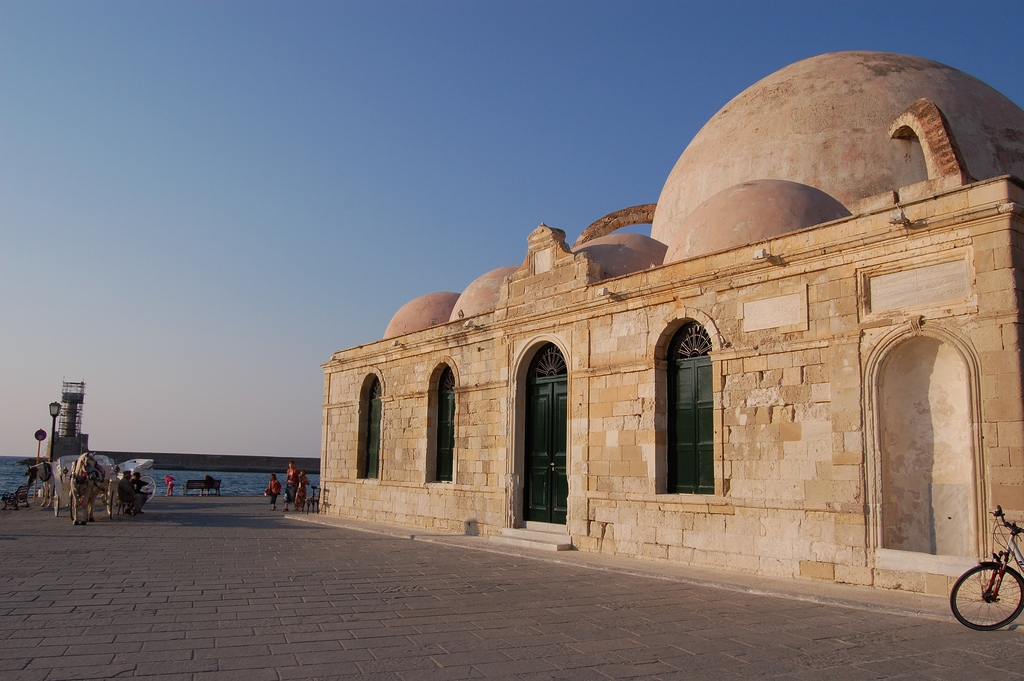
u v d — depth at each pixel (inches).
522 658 283.6
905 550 474.6
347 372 1155.9
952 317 450.9
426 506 923.4
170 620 339.6
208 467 4800.7
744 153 745.0
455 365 903.7
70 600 383.9
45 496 1170.6
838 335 508.4
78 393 3090.6
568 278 748.0
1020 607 346.6
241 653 282.4
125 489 1004.6
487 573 526.9
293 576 484.4
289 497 1224.8
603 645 308.3
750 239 605.3
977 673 275.9
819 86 752.3
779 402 539.8
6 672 251.4
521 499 787.4
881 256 490.3
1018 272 429.7
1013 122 710.5
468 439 867.4
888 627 359.6
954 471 467.2
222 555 589.9
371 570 524.4
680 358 639.8
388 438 1030.4
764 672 272.2
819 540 503.8
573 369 724.0
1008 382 421.1
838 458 499.8
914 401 488.1
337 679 249.8
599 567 571.8
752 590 466.0
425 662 274.2
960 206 451.8
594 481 687.1
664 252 796.0
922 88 716.7
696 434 616.7
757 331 560.7
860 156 684.1
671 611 392.2
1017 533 356.2
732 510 560.7
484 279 1034.7
